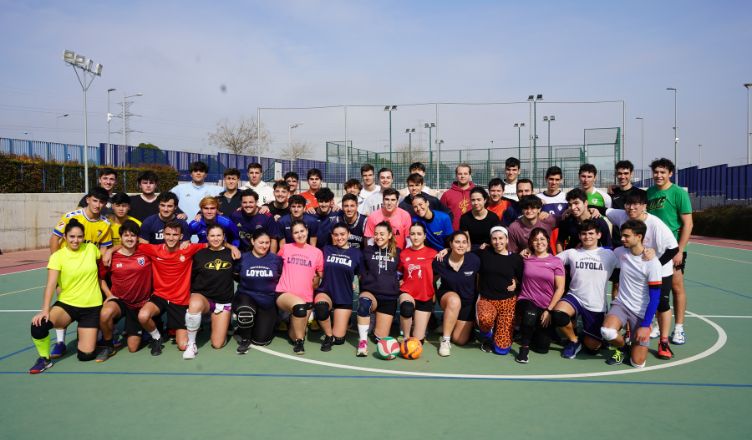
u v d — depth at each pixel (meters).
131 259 5.72
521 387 4.77
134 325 5.86
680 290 6.12
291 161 30.25
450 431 3.83
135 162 25.33
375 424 3.95
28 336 6.56
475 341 6.42
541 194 7.23
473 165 22.95
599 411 4.21
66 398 4.51
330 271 6.13
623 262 5.59
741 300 8.83
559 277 5.73
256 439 3.70
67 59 19.62
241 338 5.95
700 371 5.21
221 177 30.45
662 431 3.85
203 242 6.80
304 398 4.49
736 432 3.84
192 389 4.71
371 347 6.17
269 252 6.25
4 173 16.83
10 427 3.93
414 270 5.99
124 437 3.76
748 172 25.39
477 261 5.94
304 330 5.89
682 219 6.22
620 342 5.52
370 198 8.05
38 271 12.48
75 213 6.05
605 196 7.21
